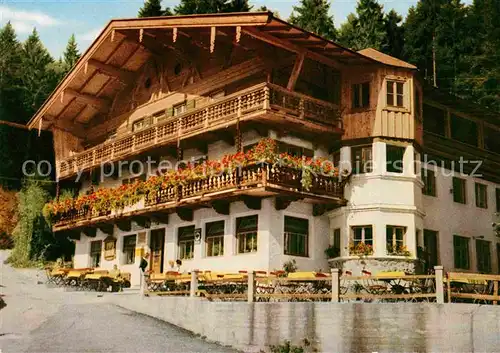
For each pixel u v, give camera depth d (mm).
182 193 24391
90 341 16125
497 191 29953
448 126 27406
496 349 14875
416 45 48562
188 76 28203
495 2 45125
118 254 29844
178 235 26391
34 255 36344
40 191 37875
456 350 14898
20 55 47312
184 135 25172
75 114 34500
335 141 24250
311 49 22766
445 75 46938
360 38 48500
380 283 21688
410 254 22484
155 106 29891
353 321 15500
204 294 18703
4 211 41156
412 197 23141
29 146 43438
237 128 22562
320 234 23812
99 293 25750
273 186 21062
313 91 24781
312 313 15891
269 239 21938
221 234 24094
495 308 15125
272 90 22062
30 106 44219
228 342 16875
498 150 30844
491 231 28703
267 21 20531
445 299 16656
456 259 26516
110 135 33062
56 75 48312
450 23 48312
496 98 42688
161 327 18422
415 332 15125
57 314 20000
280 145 23328
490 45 44094
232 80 25641
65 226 32000
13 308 21188
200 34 24828
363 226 23000
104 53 30078
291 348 15875
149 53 30391
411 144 23516
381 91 23578
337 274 16406
